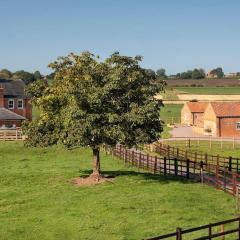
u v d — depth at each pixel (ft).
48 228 81.92
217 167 110.01
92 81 109.91
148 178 120.98
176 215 86.63
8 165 152.97
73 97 107.24
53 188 112.57
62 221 85.51
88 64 111.96
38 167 147.64
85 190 108.78
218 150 210.18
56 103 116.06
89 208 92.94
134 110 107.65
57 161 162.81
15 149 186.80
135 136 110.73
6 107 278.87
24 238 77.30
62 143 116.26
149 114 108.27
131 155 155.33
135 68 111.65
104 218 86.12
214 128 286.25
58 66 115.03
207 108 297.53
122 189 107.96
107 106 109.29
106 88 106.32
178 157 164.76
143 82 112.06
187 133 304.50
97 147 113.29
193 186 110.63
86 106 107.96
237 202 92.68
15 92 282.97
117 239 74.74
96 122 108.47
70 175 127.75
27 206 97.04
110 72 109.70
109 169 141.79
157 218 85.05
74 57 114.42
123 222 83.25
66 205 96.17
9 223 85.56
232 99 566.77
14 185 118.21
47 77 128.16
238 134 285.23
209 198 98.78
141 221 83.61
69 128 108.58
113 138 108.17
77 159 167.73
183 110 380.17
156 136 116.37
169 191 104.99
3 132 216.95
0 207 96.99
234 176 100.37
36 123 118.62
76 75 112.27
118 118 106.52
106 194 103.76
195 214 87.04
